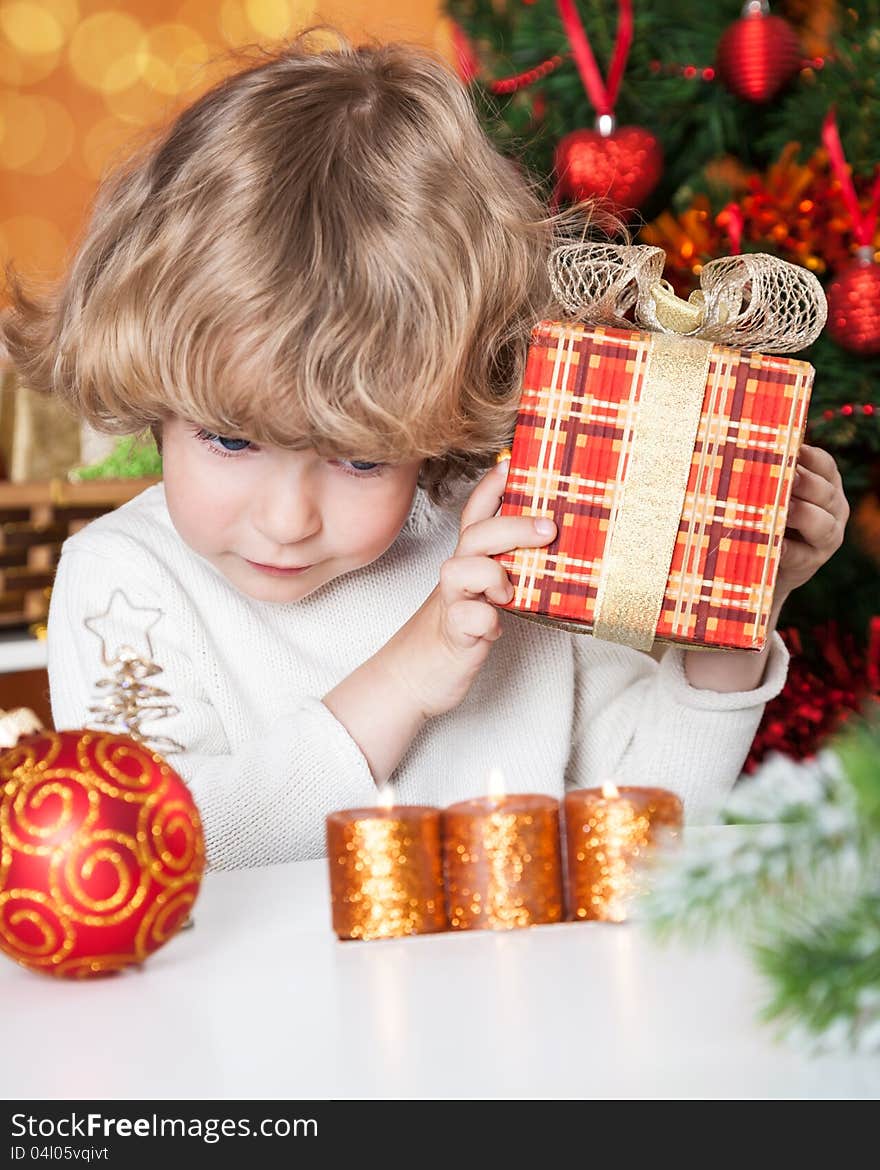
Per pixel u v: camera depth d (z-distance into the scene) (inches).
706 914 17.1
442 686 35.6
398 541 44.9
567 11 57.5
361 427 31.2
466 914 26.0
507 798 27.5
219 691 40.4
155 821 23.8
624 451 28.4
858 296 58.3
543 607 28.5
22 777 23.6
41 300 43.4
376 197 32.7
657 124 62.6
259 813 34.5
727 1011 20.9
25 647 62.7
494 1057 19.4
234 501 33.6
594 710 44.5
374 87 35.4
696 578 28.3
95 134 129.3
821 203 61.7
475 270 33.9
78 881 23.0
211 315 31.1
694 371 28.3
